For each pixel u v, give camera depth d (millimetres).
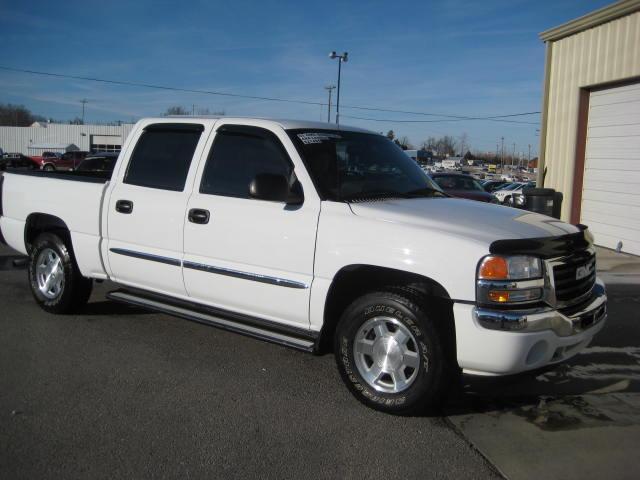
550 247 3656
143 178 5160
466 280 3492
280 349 5207
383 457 3389
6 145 74875
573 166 12945
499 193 28156
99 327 5652
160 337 5430
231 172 4609
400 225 3795
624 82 11594
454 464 3332
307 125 4660
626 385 4609
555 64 13492
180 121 5090
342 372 4051
